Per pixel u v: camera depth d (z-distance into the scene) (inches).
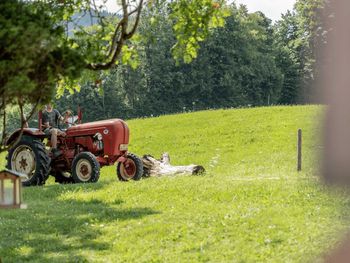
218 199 478.6
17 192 210.2
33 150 630.5
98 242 367.6
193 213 423.8
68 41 241.6
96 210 465.1
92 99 3068.4
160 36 3095.5
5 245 367.9
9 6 174.4
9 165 645.9
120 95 3179.1
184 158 971.9
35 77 185.9
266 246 322.3
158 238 364.2
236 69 3152.1
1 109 186.9
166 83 3117.6
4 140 210.1
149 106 3159.5
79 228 404.5
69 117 685.3
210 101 3176.7
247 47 3193.9
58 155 658.2
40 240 378.6
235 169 802.2
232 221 385.4
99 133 658.2
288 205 422.0
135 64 273.1
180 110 3149.6
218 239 348.5
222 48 3132.4
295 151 912.9
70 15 255.6
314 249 291.7
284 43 3570.4
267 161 851.4
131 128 1253.1
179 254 326.6
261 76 3203.7
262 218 384.8
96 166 627.2
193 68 3122.5
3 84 170.6
